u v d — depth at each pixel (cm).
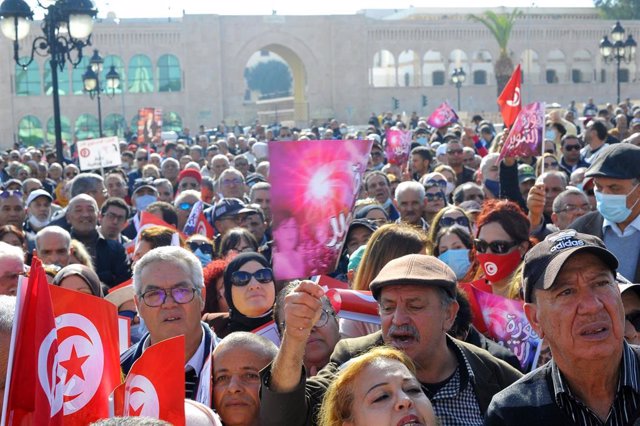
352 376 356
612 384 345
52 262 823
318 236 420
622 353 349
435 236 781
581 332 335
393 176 1366
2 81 6550
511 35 7312
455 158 1472
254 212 1042
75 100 6644
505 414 349
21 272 611
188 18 6781
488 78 7562
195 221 1076
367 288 561
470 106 7194
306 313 371
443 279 421
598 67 7538
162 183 1455
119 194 1518
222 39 6856
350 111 7019
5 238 946
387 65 8575
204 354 509
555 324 339
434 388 418
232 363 459
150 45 6756
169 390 375
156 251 509
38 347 332
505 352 487
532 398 349
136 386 376
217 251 991
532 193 796
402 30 7131
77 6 1728
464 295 503
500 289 644
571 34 7412
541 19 7619
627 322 446
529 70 7406
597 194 662
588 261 340
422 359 420
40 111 6619
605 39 3528
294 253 420
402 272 422
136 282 505
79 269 643
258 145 2416
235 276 625
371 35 7094
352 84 7031
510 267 641
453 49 7238
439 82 7900
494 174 1185
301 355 377
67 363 403
